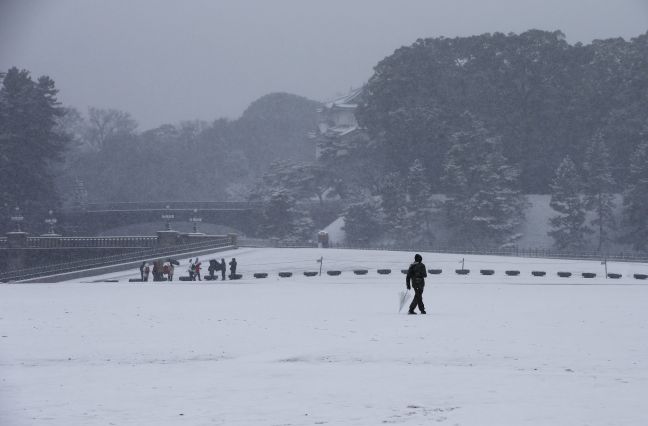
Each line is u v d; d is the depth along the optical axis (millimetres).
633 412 12648
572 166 128625
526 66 152750
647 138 134875
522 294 45562
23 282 81438
